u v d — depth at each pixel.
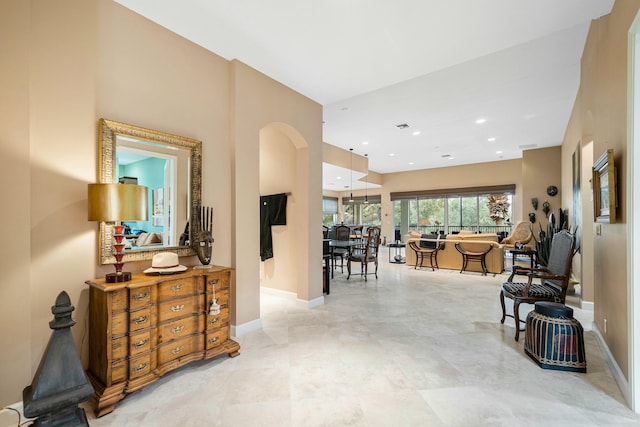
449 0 2.23
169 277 2.16
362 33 2.64
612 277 2.29
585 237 3.86
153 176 2.44
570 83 4.05
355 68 3.25
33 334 1.83
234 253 3.04
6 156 1.71
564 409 1.84
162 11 2.36
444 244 7.07
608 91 2.35
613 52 2.22
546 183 7.88
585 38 2.97
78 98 2.04
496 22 2.50
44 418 1.46
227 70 3.08
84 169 2.05
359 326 3.28
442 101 4.68
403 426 1.69
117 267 2.06
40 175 1.87
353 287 5.18
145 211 2.10
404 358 2.52
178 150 2.62
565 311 2.37
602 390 2.04
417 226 11.76
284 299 4.36
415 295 4.63
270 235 4.57
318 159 4.16
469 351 2.65
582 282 3.93
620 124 2.08
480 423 1.71
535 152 8.02
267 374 2.26
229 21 2.48
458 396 1.97
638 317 1.84
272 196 4.52
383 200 12.38
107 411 1.79
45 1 1.90
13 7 1.75
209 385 2.11
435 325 3.31
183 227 2.64
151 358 2.06
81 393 1.50
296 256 4.25
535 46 3.11
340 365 2.40
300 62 3.14
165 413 1.81
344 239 6.48
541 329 2.39
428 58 3.06
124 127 2.23
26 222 1.78
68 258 1.98
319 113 4.19
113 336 1.88
